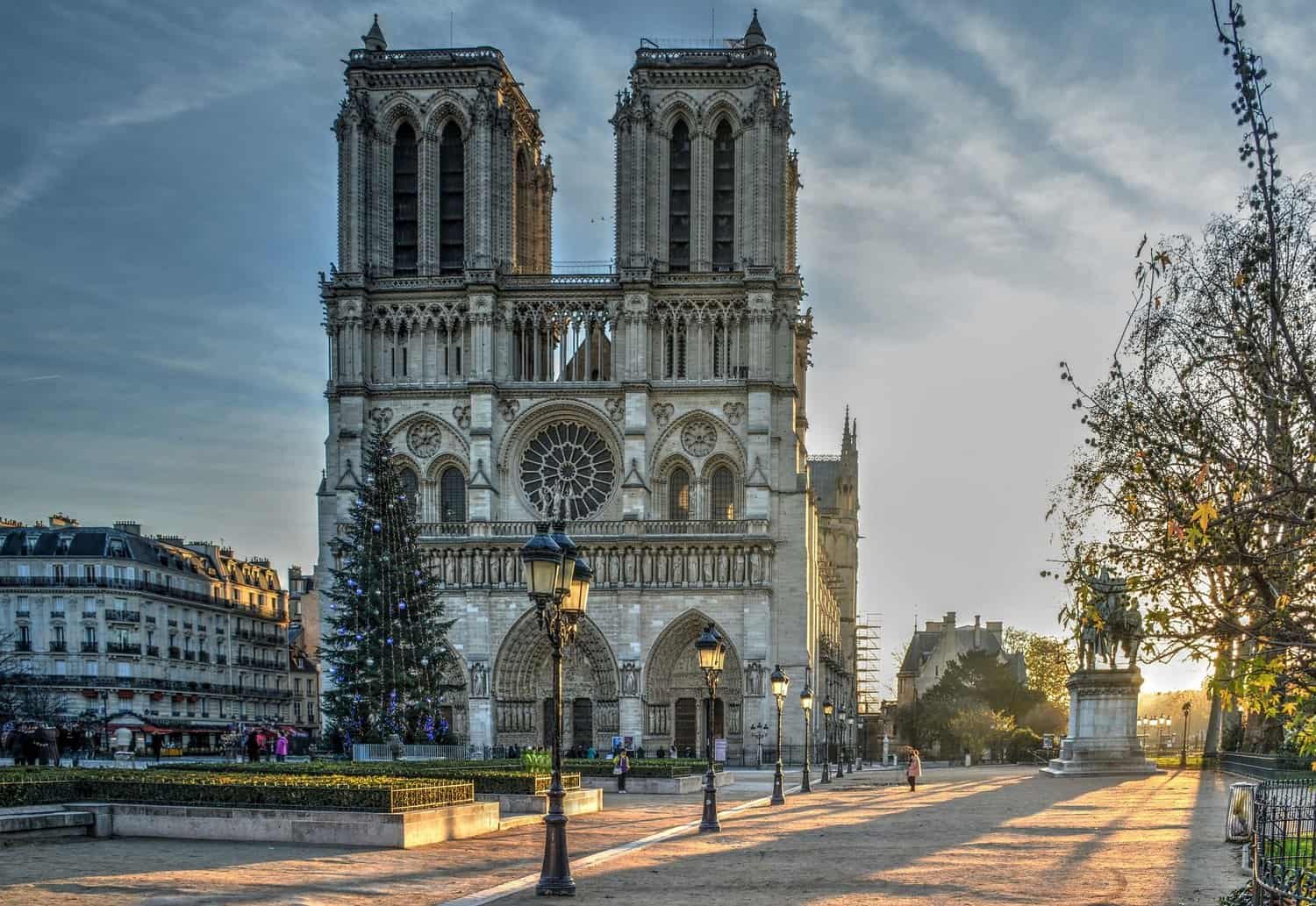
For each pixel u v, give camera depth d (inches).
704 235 5693.9
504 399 5669.3
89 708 5693.9
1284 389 1011.9
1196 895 1240.8
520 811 2325.3
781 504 5565.9
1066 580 1127.6
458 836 1846.7
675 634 5526.6
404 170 5851.4
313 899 1216.2
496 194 5723.4
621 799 2962.6
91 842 1673.2
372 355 5708.7
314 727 6929.1
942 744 7239.2
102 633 5777.6
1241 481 1007.0
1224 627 992.9
